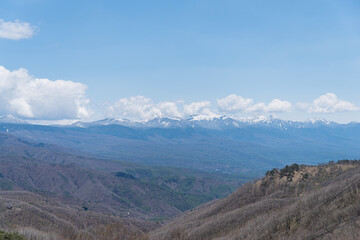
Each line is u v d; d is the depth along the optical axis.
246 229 148.00
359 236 94.94
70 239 171.12
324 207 126.44
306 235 114.94
